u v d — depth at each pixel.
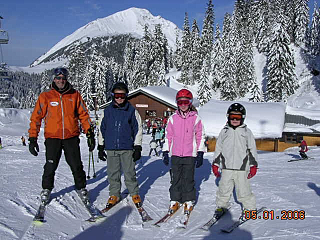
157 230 3.29
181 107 3.87
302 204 4.15
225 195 3.64
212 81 55.44
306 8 57.41
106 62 59.06
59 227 3.07
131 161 4.00
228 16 60.66
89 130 3.79
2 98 57.47
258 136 18.81
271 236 3.00
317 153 14.56
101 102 49.94
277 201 4.36
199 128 3.92
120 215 3.70
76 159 3.67
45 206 3.50
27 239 2.62
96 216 3.50
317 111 23.42
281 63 37.28
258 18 63.59
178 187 3.98
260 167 9.39
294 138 19.22
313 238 2.89
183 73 59.81
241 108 3.53
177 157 3.93
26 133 34.31
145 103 31.98
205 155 15.31
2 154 11.35
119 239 2.98
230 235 3.11
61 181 5.09
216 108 20.58
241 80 49.94
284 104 22.34
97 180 5.71
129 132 3.95
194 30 59.06
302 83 48.47
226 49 48.25
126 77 70.69
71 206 3.78
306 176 7.09
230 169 3.58
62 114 3.50
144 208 4.11
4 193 3.88
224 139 3.62
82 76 58.38
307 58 53.78
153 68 55.78
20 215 3.20
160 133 17.78
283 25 37.91
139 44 60.78
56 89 3.54
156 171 7.91
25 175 5.54
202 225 3.48
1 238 2.55
